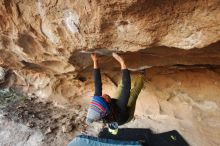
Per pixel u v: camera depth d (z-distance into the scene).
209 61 4.08
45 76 5.89
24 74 6.14
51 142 5.15
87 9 2.88
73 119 5.60
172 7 2.65
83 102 5.92
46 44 3.86
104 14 2.82
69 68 4.73
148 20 2.79
